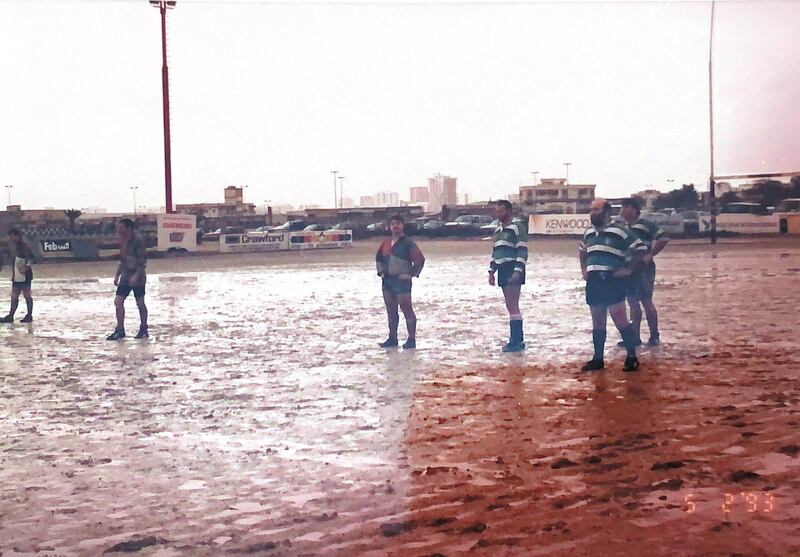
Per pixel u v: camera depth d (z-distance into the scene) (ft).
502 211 35.91
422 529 15.16
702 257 97.86
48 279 93.50
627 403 24.63
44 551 14.64
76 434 23.02
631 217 35.55
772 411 23.16
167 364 34.88
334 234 144.05
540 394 26.37
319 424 23.32
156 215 131.54
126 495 17.56
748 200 144.25
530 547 14.14
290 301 61.87
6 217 140.36
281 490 17.60
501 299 59.11
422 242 157.79
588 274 30.25
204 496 17.37
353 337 41.81
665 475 17.66
